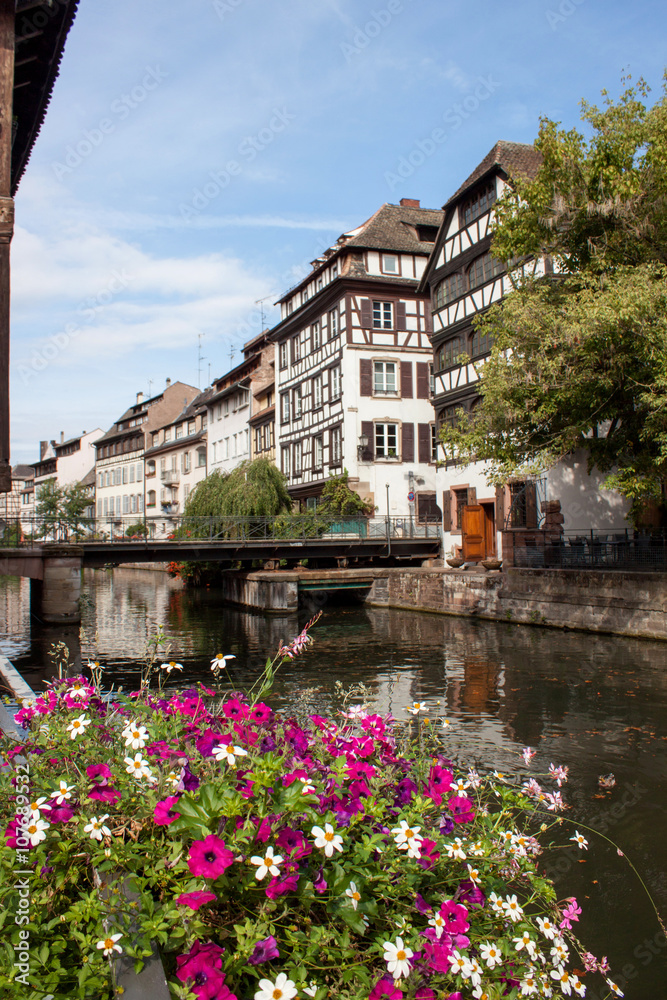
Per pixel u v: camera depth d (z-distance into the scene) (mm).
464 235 25516
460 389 25891
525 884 3076
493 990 2168
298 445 38125
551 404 14148
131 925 1914
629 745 7824
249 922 1892
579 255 15055
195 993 1722
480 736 8328
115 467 71938
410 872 2340
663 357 12180
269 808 2180
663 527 16703
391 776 2779
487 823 2969
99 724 3031
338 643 16594
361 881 2152
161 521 57125
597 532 19109
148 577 47844
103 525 55188
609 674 11531
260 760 2219
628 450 14945
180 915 1867
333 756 2857
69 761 2678
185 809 2086
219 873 1872
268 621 21797
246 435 46344
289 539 26172
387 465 32594
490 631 17688
